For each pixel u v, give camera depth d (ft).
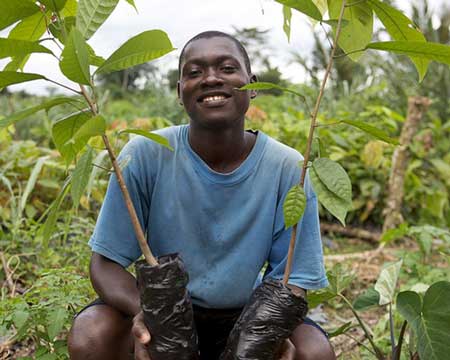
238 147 7.38
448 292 7.35
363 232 19.35
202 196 7.29
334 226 19.79
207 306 7.45
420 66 6.76
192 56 6.95
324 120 21.20
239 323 6.55
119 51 5.70
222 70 6.92
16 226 12.40
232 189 7.30
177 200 7.34
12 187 15.46
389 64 26.73
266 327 6.41
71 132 6.31
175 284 6.25
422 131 22.15
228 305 7.46
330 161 5.93
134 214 6.22
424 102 18.92
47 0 5.87
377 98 26.66
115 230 7.33
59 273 8.72
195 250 7.37
